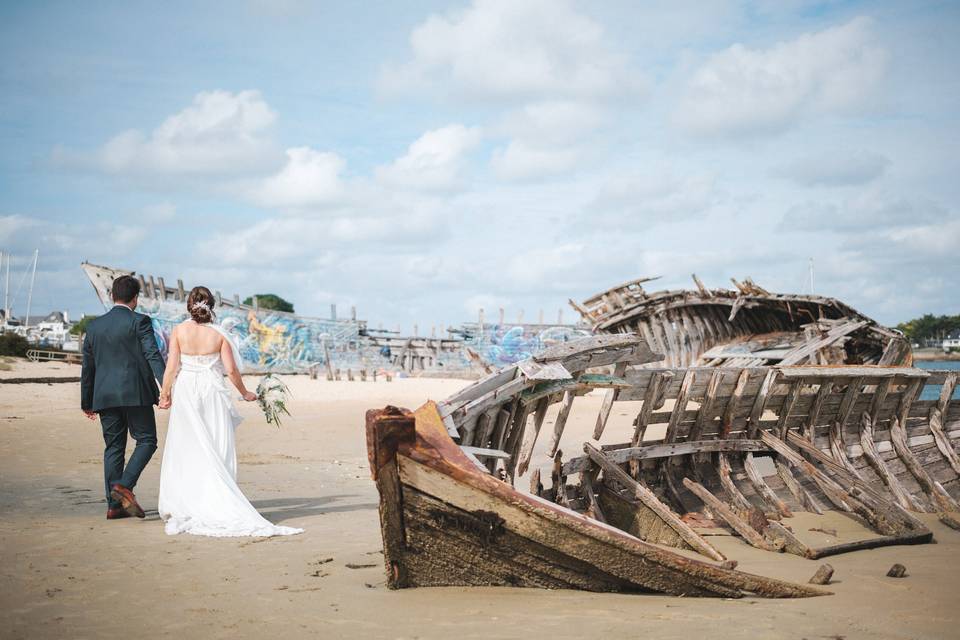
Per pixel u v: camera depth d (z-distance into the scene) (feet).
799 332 94.12
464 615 13.57
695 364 96.12
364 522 23.24
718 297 93.50
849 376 36.68
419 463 15.42
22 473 32.01
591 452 26.23
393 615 13.47
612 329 93.15
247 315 148.15
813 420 36.63
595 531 15.66
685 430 31.22
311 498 28.71
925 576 19.75
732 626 13.16
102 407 22.36
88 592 14.46
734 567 17.47
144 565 16.78
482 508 15.78
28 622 12.47
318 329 154.51
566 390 23.79
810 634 12.85
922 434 43.21
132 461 22.71
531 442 24.66
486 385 20.63
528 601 14.97
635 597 15.87
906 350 83.92
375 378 139.85
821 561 22.67
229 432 22.30
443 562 16.11
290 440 50.62
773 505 30.94
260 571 16.58
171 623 12.67
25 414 59.67
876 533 28.68
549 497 25.30
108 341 22.62
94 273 128.26
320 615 13.37
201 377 22.02
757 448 32.96
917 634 13.41
